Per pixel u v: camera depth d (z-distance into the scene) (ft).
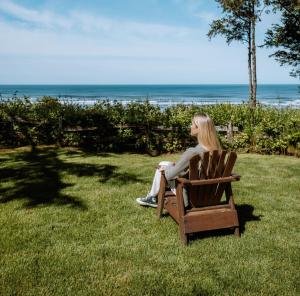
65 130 39.55
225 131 41.06
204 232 16.84
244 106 46.47
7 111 39.68
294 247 15.38
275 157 36.70
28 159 32.68
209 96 375.25
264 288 12.31
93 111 39.78
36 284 12.28
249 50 92.99
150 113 40.22
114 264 13.69
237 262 14.02
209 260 14.15
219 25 92.84
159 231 16.76
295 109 44.24
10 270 13.06
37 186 23.75
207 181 15.07
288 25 85.81
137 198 20.47
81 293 11.82
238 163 33.01
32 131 39.96
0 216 18.33
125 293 11.87
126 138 39.22
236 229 16.25
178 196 15.49
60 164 30.60
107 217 18.44
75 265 13.55
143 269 13.38
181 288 12.19
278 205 20.86
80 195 22.02
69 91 524.11
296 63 88.89
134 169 29.30
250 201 21.49
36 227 17.01
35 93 456.04
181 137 39.73
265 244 15.61
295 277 13.02
